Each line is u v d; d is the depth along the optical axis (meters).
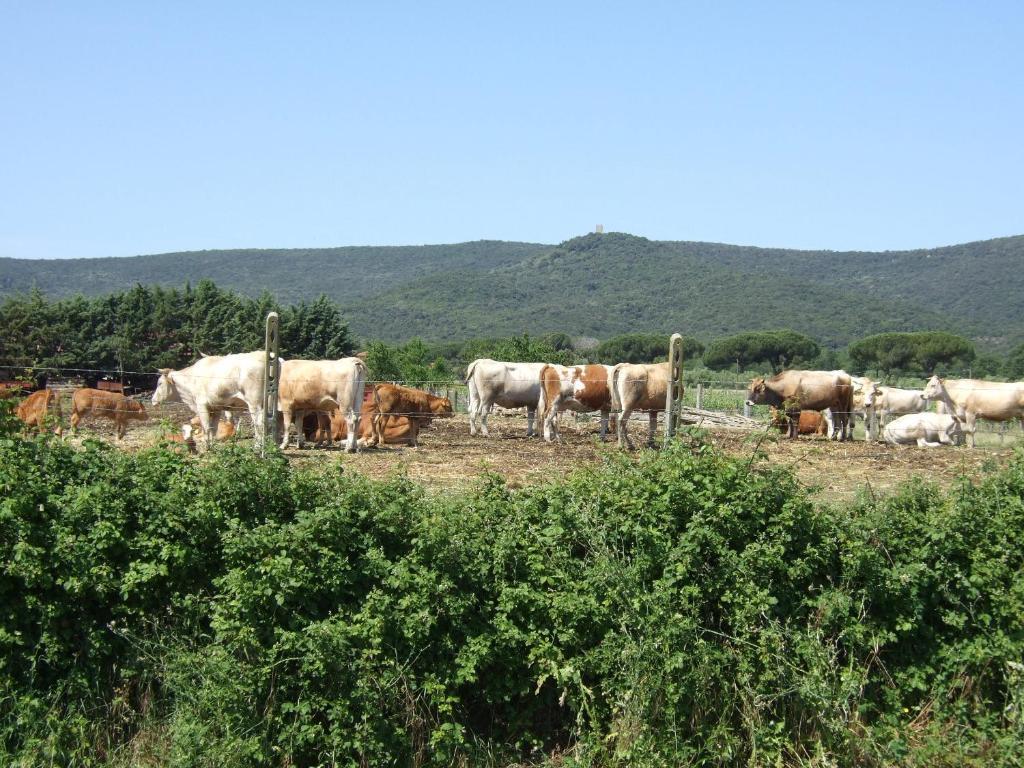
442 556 6.79
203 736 6.24
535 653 6.77
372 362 37.81
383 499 7.22
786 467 7.84
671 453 7.73
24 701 6.29
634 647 6.62
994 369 67.56
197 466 7.54
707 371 75.75
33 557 6.43
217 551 6.92
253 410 17.47
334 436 19.41
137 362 39.38
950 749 7.00
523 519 7.39
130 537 6.79
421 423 23.34
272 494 7.20
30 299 39.12
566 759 6.61
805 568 7.17
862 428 30.33
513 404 22.20
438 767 6.54
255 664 6.37
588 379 21.16
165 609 6.82
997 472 9.23
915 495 8.21
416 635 6.57
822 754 6.68
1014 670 7.31
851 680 6.89
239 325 42.12
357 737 6.24
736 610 6.89
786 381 24.16
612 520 7.30
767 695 6.78
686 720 6.76
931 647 7.53
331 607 6.70
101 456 7.33
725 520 7.15
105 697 6.66
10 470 6.64
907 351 68.75
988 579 7.61
